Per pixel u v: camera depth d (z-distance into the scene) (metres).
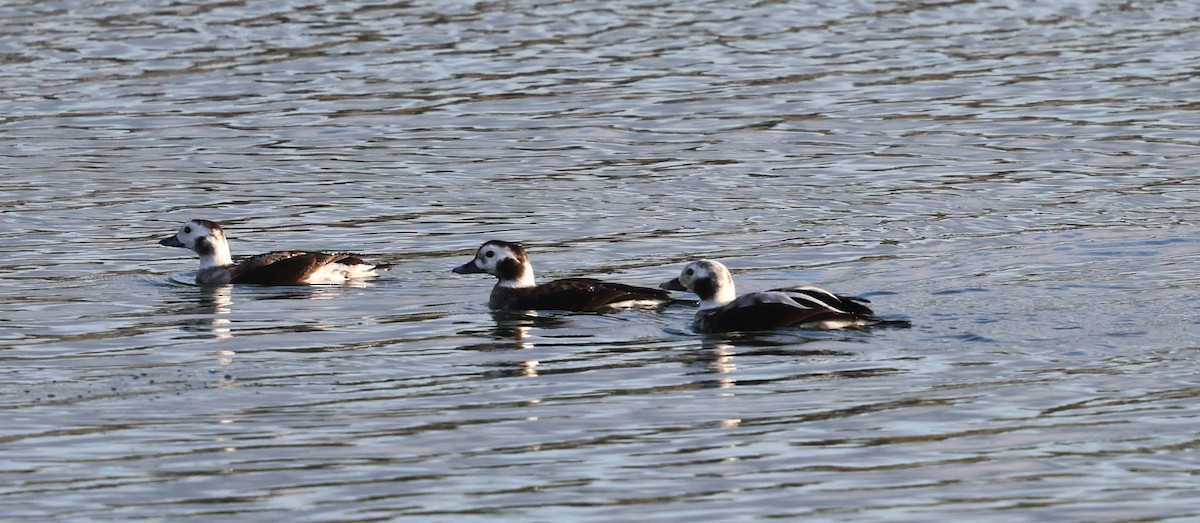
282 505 11.41
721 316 16.36
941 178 24.33
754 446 12.61
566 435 12.94
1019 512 11.17
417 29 35.31
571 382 14.52
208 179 24.42
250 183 24.16
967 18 36.78
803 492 11.58
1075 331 15.88
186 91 30.36
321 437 12.92
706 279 16.78
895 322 16.23
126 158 25.66
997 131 27.33
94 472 12.12
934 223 21.59
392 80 31.12
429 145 26.56
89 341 16.03
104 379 14.63
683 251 20.25
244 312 17.34
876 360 15.05
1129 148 26.05
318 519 11.15
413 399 14.01
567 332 16.41
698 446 12.62
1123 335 15.68
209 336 16.27
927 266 19.12
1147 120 27.91
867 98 29.77
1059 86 30.53
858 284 18.20
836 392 14.05
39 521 11.17
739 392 14.12
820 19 36.62
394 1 37.91
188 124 27.94
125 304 17.69
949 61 32.72
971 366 14.77
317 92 30.23
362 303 17.78
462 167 25.14
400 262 19.84
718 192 23.53
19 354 15.52
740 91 30.34
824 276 18.77
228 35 34.84
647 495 11.55
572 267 19.53
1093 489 11.58
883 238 20.77
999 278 18.34
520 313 17.25
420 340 16.11
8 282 18.66
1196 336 15.58
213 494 11.65
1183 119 27.91
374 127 27.77
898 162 25.36
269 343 15.99
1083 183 23.89
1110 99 29.45
